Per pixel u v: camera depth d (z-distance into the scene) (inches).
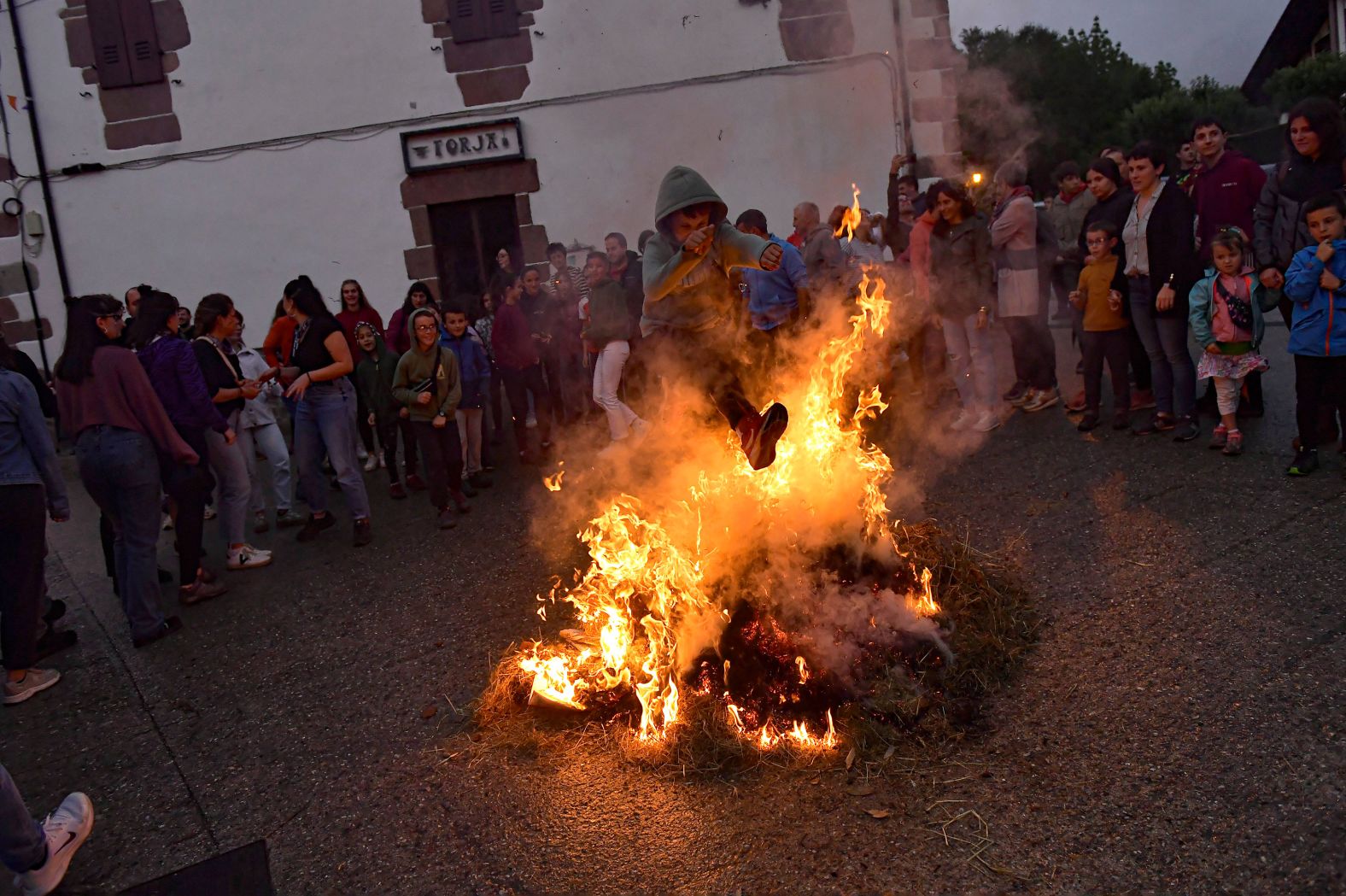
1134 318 245.9
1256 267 223.1
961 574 169.0
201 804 147.4
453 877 121.7
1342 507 185.5
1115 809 116.3
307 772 152.3
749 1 429.1
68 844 131.3
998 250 287.6
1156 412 256.8
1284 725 126.0
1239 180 242.2
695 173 157.2
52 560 287.9
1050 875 107.5
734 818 124.2
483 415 327.9
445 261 462.3
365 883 123.2
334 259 457.7
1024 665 150.9
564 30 437.1
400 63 443.5
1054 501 216.2
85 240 457.1
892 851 114.3
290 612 222.4
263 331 463.5
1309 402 200.1
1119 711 135.3
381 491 321.7
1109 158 260.4
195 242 457.4
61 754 168.9
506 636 190.2
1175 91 746.2
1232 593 161.2
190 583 233.0
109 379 202.5
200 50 445.1
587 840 124.6
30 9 441.1
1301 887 100.7
